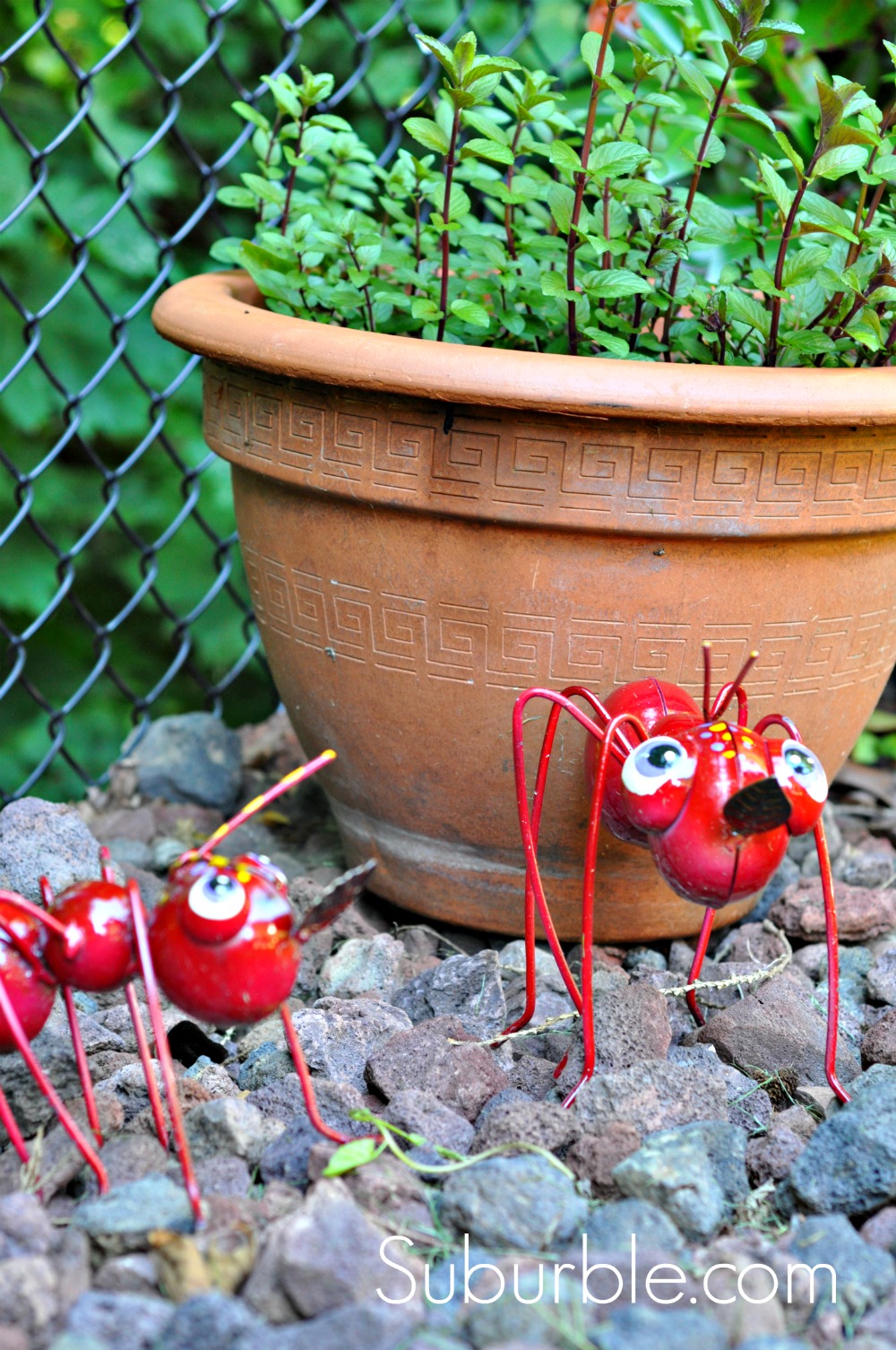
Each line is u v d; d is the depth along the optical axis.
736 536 1.15
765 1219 1.07
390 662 1.21
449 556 1.17
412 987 1.25
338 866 1.42
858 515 1.17
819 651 1.21
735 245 1.39
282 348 1.16
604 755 1.09
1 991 1.01
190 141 2.47
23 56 2.39
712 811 1.06
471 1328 0.97
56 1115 1.08
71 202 2.24
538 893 1.15
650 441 1.12
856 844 1.49
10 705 2.39
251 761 1.60
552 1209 1.02
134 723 1.59
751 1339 0.97
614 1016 1.16
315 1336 0.95
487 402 1.11
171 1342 0.95
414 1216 1.04
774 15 1.62
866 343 1.16
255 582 1.28
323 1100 1.11
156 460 2.40
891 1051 1.17
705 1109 1.10
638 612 1.16
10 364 2.18
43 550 2.36
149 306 2.33
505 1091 1.13
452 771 1.22
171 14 2.31
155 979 1.02
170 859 1.42
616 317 1.24
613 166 1.18
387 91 2.38
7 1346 0.96
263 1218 1.03
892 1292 1.00
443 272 1.21
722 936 1.34
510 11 2.36
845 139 1.16
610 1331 0.96
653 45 1.46
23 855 1.27
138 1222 1.00
